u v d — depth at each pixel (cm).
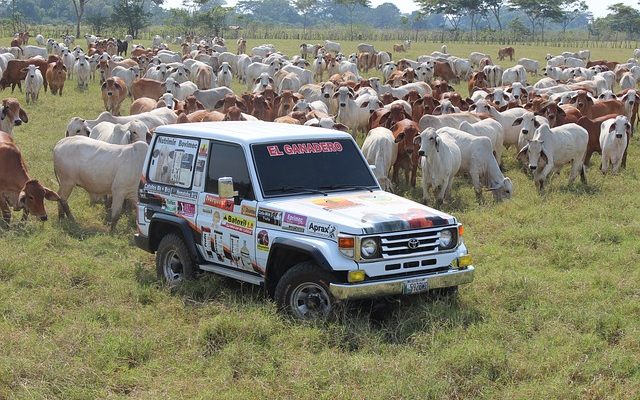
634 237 1114
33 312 794
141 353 705
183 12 8500
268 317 750
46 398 621
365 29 10731
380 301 793
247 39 8350
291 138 830
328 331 729
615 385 646
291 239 752
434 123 1622
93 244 1058
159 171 898
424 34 9831
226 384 648
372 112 1927
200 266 852
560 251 1038
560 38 9869
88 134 1487
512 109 1828
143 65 3666
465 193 1438
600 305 823
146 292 854
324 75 4484
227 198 802
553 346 721
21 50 3944
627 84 3219
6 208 1182
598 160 1811
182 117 1554
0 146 1153
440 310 772
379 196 822
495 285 876
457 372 668
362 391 630
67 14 16912
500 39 9094
